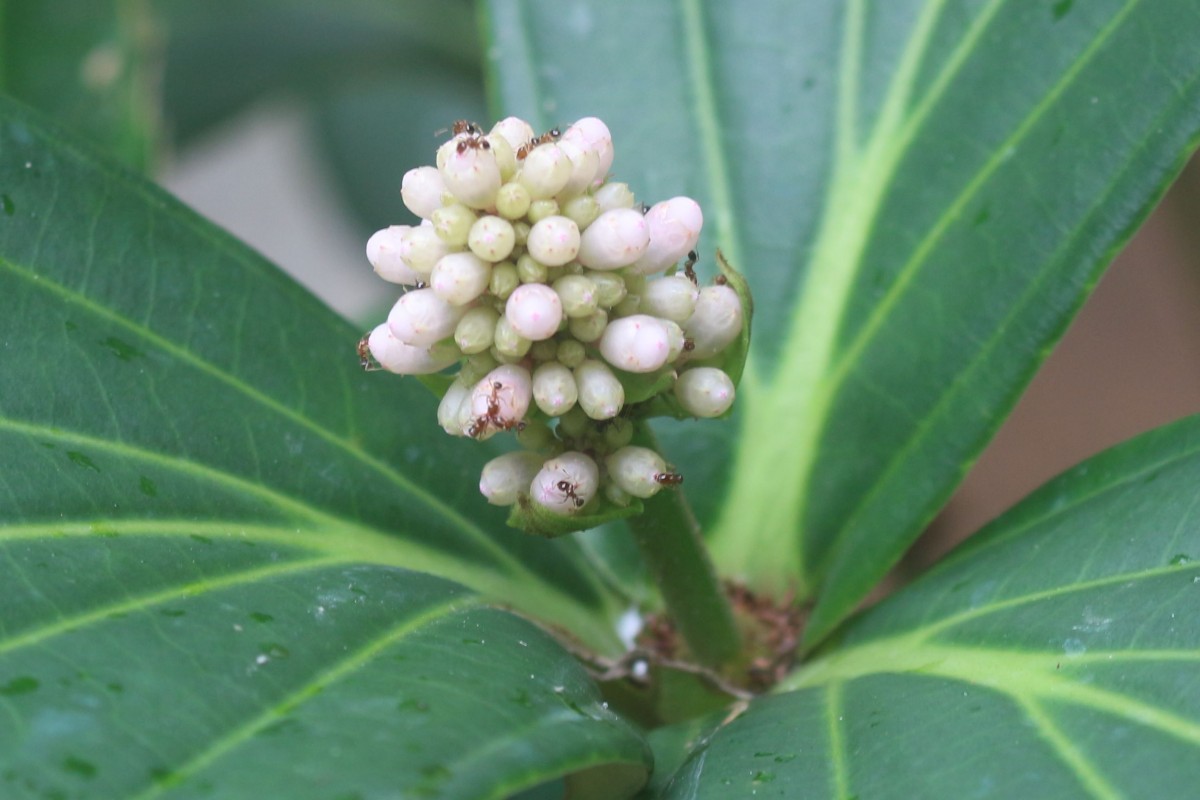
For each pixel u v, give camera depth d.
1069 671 0.35
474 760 0.32
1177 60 0.37
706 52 0.41
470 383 0.36
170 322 0.38
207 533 0.36
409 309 0.35
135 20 0.47
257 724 0.33
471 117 0.69
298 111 0.73
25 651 0.33
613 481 0.36
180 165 0.67
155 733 0.33
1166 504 0.36
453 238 0.35
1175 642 0.35
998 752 0.34
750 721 0.36
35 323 0.37
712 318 0.36
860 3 0.41
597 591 0.40
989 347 0.38
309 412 0.38
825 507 0.40
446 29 0.63
